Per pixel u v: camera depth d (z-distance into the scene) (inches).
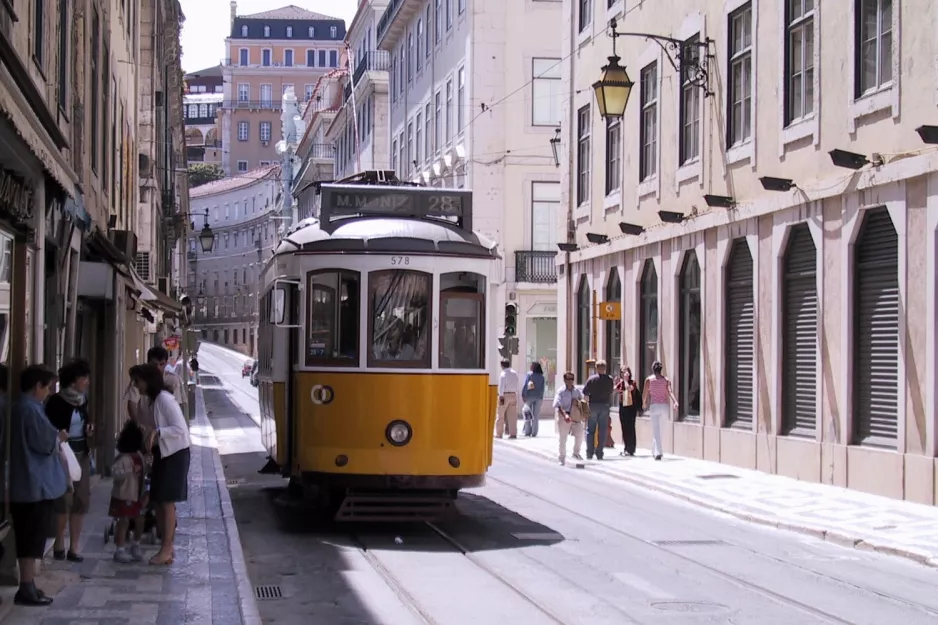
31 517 384.2
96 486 778.2
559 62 1734.7
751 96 894.4
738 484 785.6
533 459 1051.3
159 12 1766.7
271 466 664.4
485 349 582.9
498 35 1726.1
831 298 773.9
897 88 700.7
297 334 585.9
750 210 883.4
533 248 1724.9
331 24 5492.1
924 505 668.7
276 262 628.4
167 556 470.6
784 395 845.8
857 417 751.7
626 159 1162.6
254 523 623.8
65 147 556.1
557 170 1732.3
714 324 952.9
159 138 1782.7
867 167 726.5
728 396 938.7
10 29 446.6
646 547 548.7
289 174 3846.0
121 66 1045.8
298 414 577.0
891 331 718.5
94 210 806.5
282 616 394.0
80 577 440.8
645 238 1095.0
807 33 815.7
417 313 574.6
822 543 572.4
